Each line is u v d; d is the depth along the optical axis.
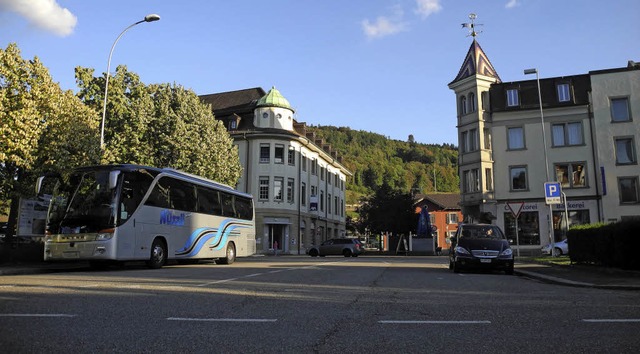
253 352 4.67
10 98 18.17
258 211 46.88
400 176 139.38
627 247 13.57
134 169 17.02
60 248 15.91
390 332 5.60
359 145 162.88
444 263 23.94
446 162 166.62
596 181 38.75
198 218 20.52
